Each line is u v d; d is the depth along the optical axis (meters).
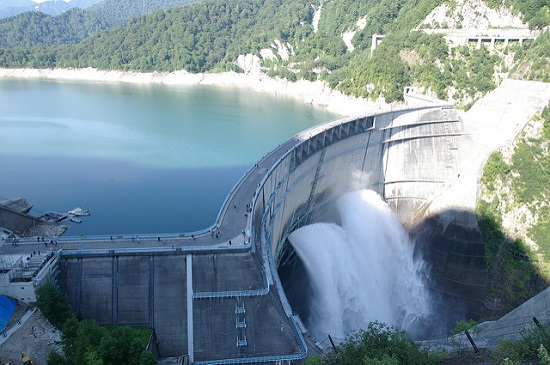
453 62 154.38
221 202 120.94
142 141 176.25
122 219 111.00
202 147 169.62
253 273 65.38
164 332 62.50
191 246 66.56
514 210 103.56
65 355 51.03
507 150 111.00
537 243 98.50
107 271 63.81
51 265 60.88
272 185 87.12
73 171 142.00
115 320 62.53
